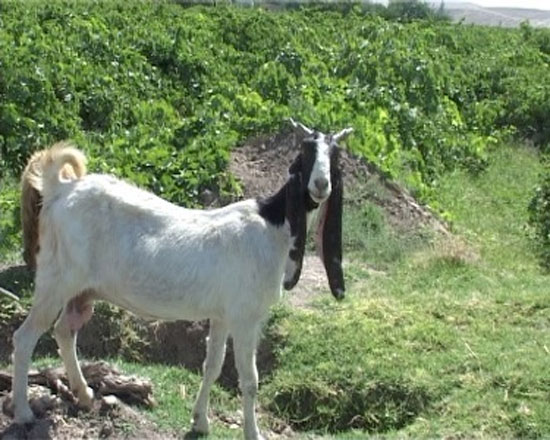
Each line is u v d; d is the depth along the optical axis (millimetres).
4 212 12281
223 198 13102
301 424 9078
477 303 10883
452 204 15180
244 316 7430
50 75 16484
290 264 7398
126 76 17859
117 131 15742
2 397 7918
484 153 17781
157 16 22797
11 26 18750
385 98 17031
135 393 8086
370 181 13844
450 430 8391
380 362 9461
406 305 10852
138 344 10180
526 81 21250
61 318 7562
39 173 7551
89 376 8094
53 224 7441
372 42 20312
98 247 7438
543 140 19500
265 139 14336
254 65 19328
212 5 26844
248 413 7500
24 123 14828
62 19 20312
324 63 19188
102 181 7570
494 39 25266
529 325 10359
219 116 15117
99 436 7516
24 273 10836
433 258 12414
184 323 10305
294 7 28719
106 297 7602
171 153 13898
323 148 7207
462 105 20109
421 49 20656
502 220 14898
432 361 9477
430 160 16766
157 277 7383
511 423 8367
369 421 8969
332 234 7457
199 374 9797
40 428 7344
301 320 10250
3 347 9898
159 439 7652
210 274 7387
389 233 13148
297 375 9430
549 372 9047
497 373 9070
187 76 18859
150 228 7473
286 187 7445
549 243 13320
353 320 10281
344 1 29156
